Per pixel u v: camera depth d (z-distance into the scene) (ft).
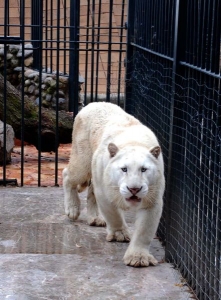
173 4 18.92
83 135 20.25
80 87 35.24
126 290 16.89
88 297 16.56
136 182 16.94
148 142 18.19
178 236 18.15
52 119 28.60
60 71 39.22
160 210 18.16
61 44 42.83
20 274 17.57
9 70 36.22
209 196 15.93
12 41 23.99
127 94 24.64
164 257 18.86
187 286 17.16
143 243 18.29
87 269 17.92
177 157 18.34
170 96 19.16
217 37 15.81
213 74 15.74
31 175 26.40
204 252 16.29
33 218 21.43
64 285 17.10
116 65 41.93
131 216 21.77
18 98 28.45
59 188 24.50
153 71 21.13
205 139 16.30
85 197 23.50
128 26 24.62
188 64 17.54
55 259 18.43
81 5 44.01
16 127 28.45
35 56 36.45
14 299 16.42
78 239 19.88
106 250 19.13
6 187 24.48
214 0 15.90
